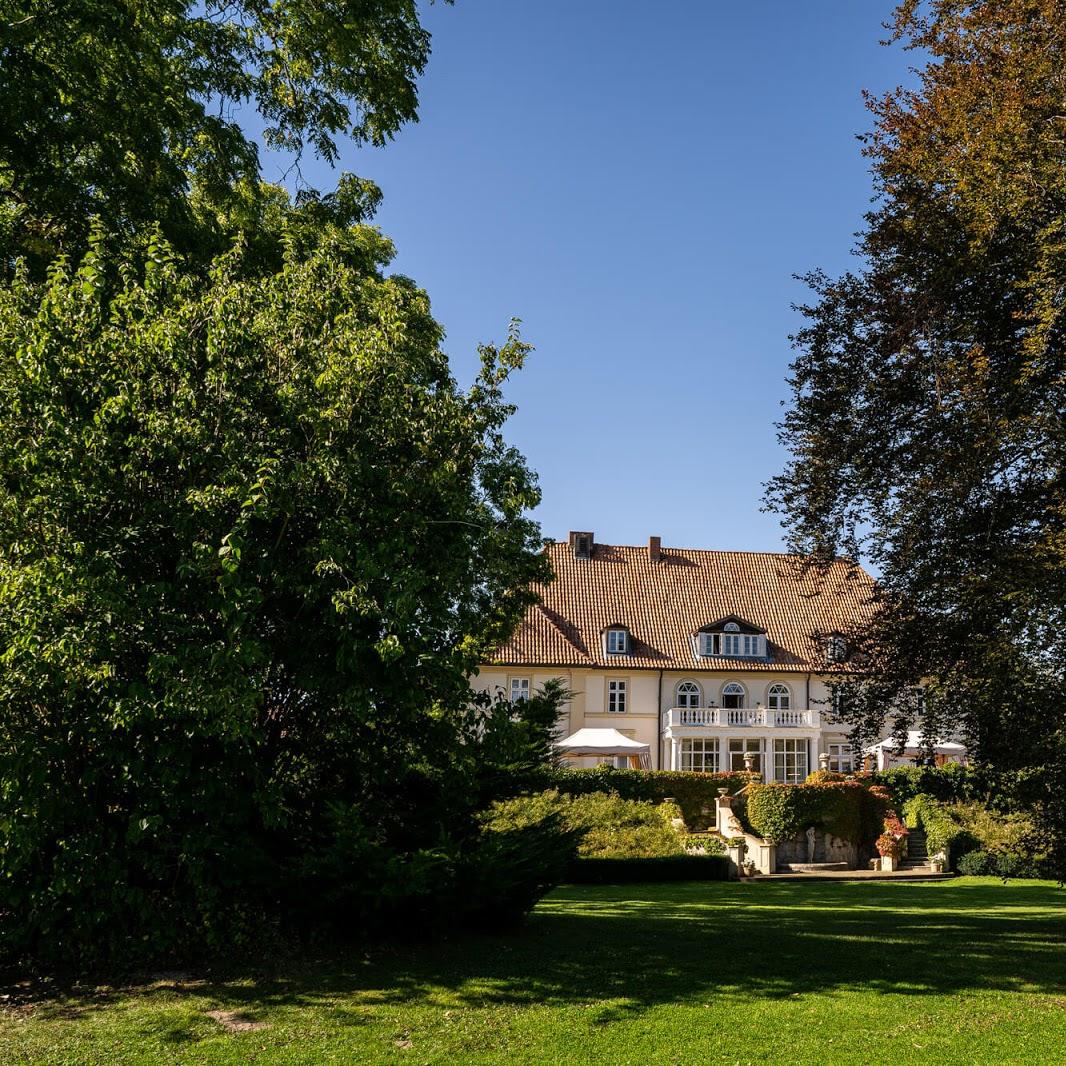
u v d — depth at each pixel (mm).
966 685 12828
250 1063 7184
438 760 11289
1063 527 12453
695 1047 7590
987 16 13188
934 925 14188
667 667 44719
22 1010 8391
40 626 8102
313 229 16312
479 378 12125
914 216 13750
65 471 8445
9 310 9203
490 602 12367
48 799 8945
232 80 14711
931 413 13250
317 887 10023
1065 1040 7824
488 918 11727
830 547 14383
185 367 9133
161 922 9703
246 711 8156
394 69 15922
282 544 9500
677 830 31844
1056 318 11734
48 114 12297
